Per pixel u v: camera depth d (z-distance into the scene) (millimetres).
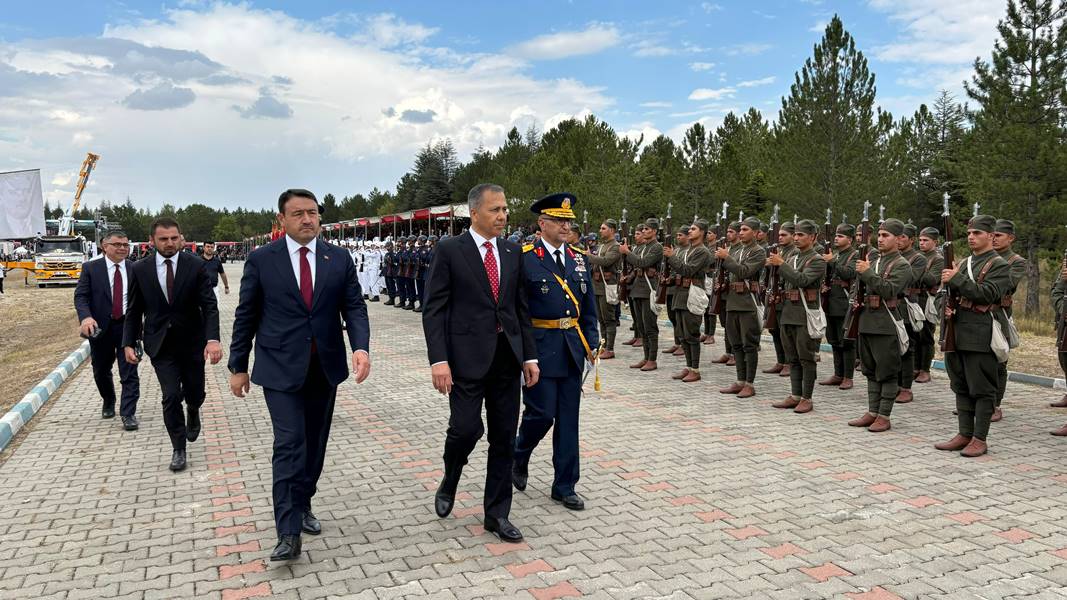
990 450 6332
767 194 21938
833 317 8977
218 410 7859
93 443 6590
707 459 6020
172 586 3822
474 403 4277
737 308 8406
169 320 5773
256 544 4359
